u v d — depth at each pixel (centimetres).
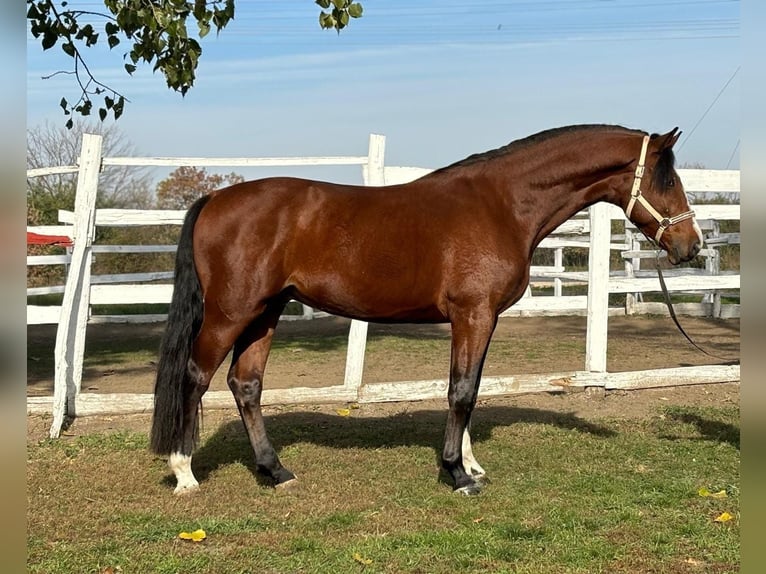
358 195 464
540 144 469
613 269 1608
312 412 679
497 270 447
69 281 598
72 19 674
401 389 699
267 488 470
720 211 796
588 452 550
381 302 457
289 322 1363
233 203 452
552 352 1011
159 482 481
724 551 370
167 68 618
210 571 349
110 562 357
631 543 381
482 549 372
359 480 486
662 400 716
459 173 471
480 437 591
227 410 667
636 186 464
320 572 348
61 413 589
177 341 445
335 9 493
